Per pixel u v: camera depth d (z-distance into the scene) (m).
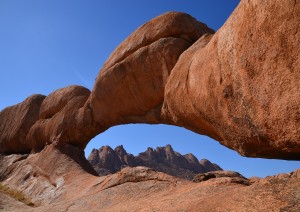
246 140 7.64
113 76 17.89
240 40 6.65
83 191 15.32
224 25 8.05
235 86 7.25
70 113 22.39
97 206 11.91
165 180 12.45
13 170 23.48
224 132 8.94
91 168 21.69
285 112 5.48
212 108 8.82
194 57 10.71
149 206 9.31
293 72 5.13
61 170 19.77
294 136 5.50
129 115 18.97
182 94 10.98
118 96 18.36
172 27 15.74
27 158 23.88
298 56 4.95
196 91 9.71
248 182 9.51
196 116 10.66
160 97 16.53
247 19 6.30
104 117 20.14
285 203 5.20
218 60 8.03
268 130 6.25
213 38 9.02
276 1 5.25
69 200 14.29
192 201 8.03
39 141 24.83
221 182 9.53
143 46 16.69
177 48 15.05
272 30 5.47
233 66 7.15
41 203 16.69
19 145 26.61
